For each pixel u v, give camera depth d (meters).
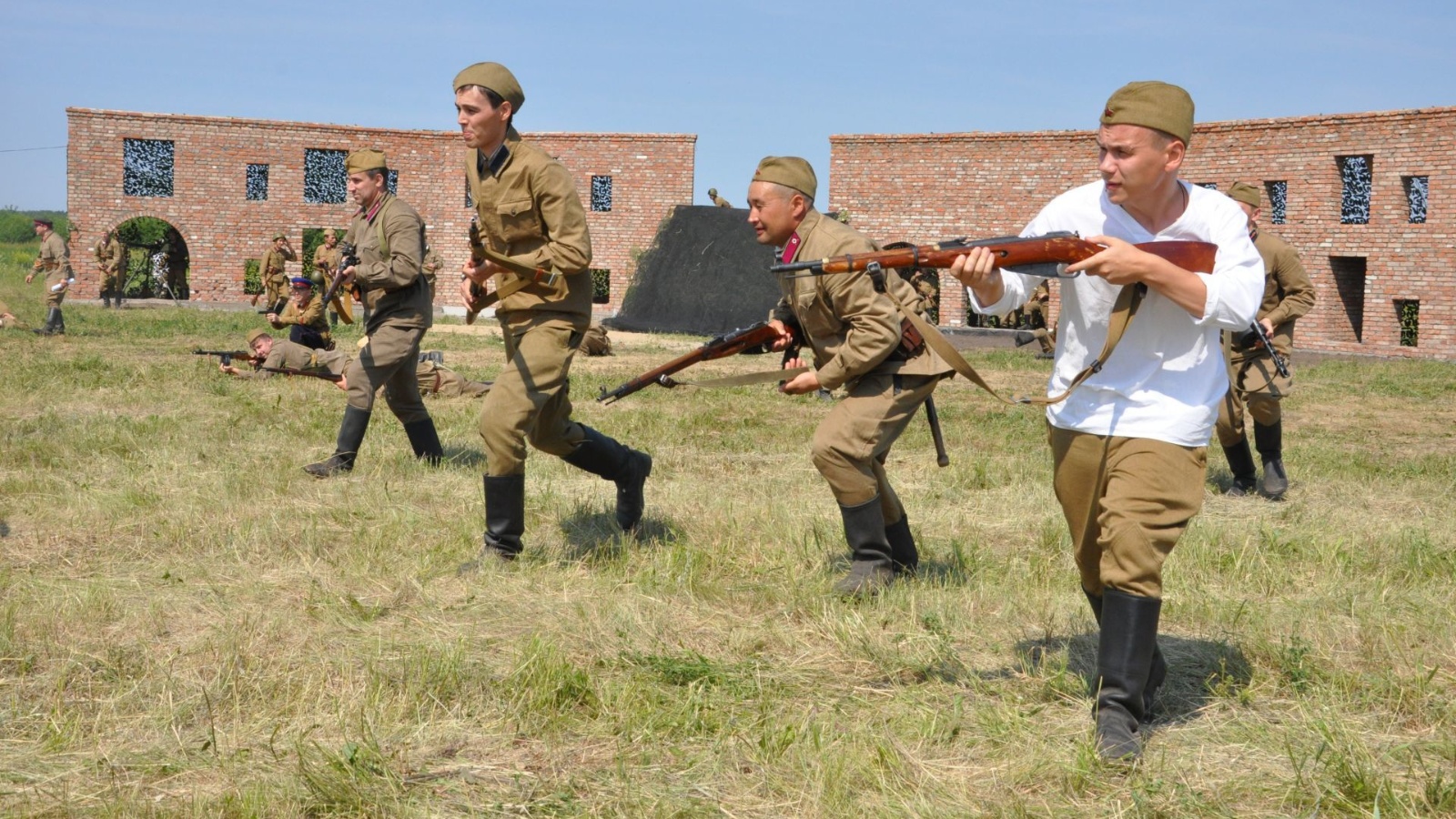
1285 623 4.67
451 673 3.89
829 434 5.00
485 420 5.39
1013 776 3.26
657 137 35.12
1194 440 3.38
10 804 2.99
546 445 5.84
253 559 5.51
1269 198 27.72
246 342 19.84
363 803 3.04
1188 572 5.49
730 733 3.52
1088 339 3.49
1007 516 6.89
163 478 7.16
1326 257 26.59
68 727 3.45
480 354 18.97
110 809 2.96
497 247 5.47
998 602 5.00
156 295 37.34
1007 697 3.86
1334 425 12.77
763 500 7.11
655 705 3.73
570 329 5.48
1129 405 3.42
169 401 11.18
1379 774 3.21
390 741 3.44
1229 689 3.98
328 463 7.61
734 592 5.07
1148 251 3.31
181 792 3.12
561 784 3.21
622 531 6.04
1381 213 25.73
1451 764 3.36
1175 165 3.31
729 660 4.27
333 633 4.41
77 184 34.22
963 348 26.14
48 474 7.19
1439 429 12.54
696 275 29.06
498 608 4.79
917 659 4.22
